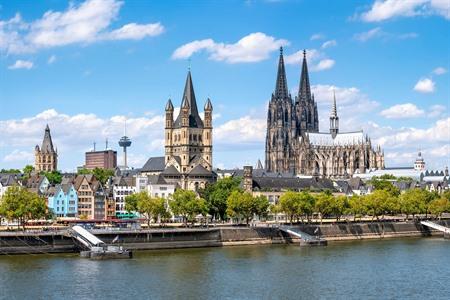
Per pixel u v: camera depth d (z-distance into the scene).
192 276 199.75
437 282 195.62
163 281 191.00
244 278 198.00
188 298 170.38
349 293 179.38
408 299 173.12
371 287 187.50
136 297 170.38
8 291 175.38
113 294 173.25
